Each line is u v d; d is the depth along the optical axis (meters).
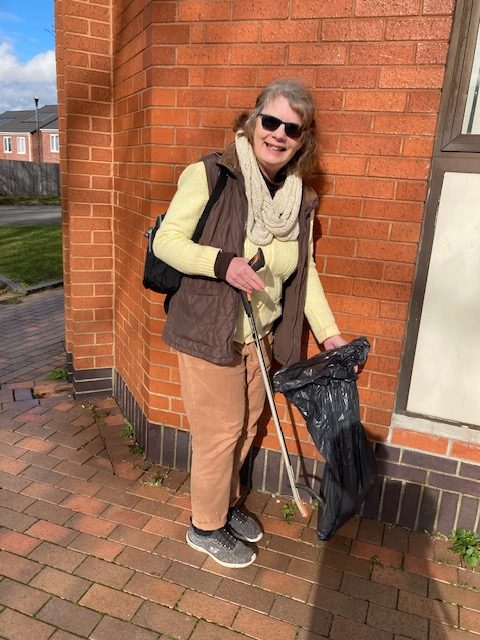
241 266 1.89
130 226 3.27
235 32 2.48
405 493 2.66
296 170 2.17
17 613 2.08
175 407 2.98
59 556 2.38
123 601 2.16
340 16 2.33
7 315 6.63
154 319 2.90
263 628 2.08
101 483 2.92
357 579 2.35
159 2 2.55
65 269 4.16
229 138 2.60
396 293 2.51
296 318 2.36
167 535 2.55
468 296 2.45
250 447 2.64
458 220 2.39
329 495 2.25
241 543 2.42
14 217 19.42
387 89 2.33
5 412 3.70
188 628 2.06
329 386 2.26
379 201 2.45
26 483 2.89
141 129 2.91
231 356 2.08
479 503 2.57
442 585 2.35
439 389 2.57
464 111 2.29
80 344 3.80
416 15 2.24
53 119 53.25
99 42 3.37
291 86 1.99
